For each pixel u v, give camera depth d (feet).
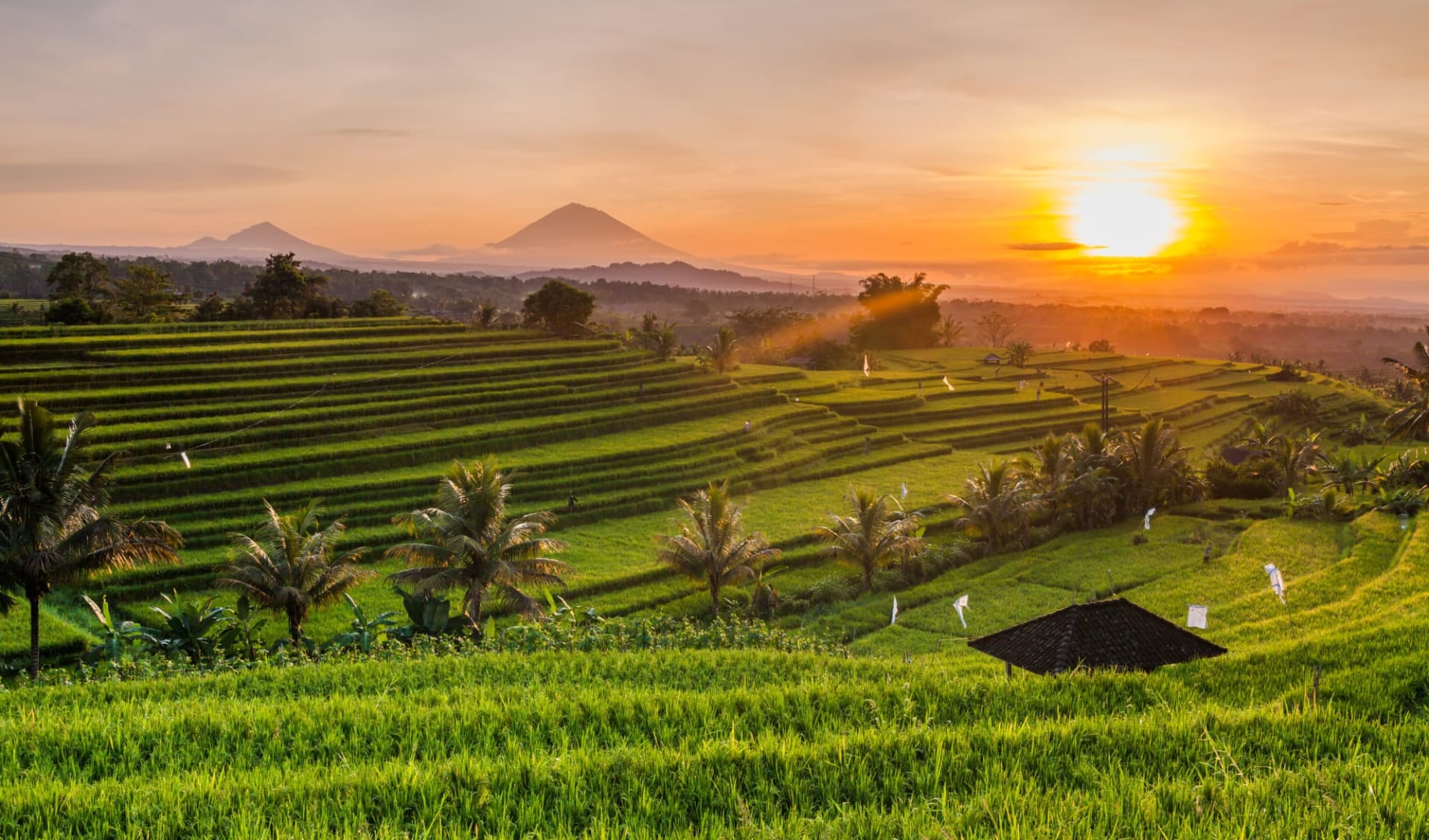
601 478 199.82
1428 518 170.60
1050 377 433.07
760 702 57.11
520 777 40.09
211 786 39.37
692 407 263.08
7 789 38.81
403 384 241.96
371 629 108.06
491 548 113.91
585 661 84.64
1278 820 32.99
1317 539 176.35
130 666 89.45
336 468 183.62
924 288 580.71
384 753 49.11
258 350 249.14
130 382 214.28
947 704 58.80
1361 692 61.41
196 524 153.07
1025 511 180.04
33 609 96.02
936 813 35.29
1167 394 417.28
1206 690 66.28
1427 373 210.38
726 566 139.23
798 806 37.99
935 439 290.35
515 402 238.07
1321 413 404.57
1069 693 60.95
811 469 238.48
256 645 105.91
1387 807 34.14
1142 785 37.32
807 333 609.42
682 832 34.27
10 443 92.94
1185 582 150.30
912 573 163.94
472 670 80.59
